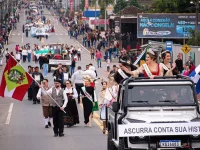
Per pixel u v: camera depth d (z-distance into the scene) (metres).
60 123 28.91
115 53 98.88
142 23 93.00
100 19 158.75
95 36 123.62
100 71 76.75
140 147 19.05
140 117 19.44
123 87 20.42
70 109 32.12
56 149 25.41
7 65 28.34
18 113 39.00
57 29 179.75
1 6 158.38
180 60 49.84
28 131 31.06
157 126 18.77
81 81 43.19
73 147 25.81
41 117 36.81
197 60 64.75
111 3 159.00
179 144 18.97
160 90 20.08
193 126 18.80
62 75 42.91
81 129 31.42
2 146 26.45
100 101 29.44
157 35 93.19
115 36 111.38
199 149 19.12
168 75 21.83
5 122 34.75
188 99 19.92
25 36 149.00
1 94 28.53
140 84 20.14
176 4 99.12
